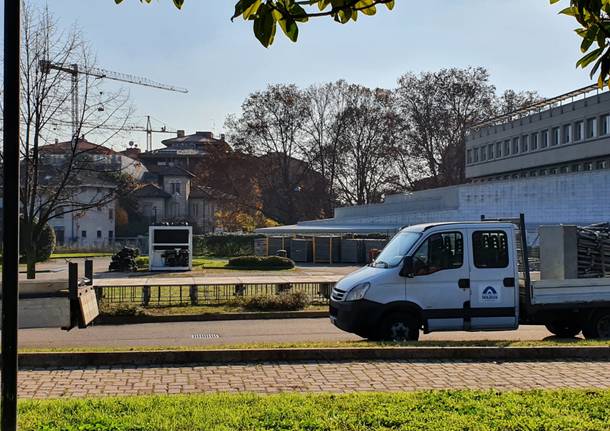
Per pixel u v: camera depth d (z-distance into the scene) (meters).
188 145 129.75
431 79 79.38
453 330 12.14
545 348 10.36
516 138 74.00
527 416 6.52
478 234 12.37
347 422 6.30
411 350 10.23
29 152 23.52
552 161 68.00
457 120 79.12
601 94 61.22
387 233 55.06
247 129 78.25
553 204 50.38
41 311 10.63
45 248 47.06
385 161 79.44
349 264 46.75
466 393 7.59
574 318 12.87
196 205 104.81
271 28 3.63
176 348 10.68
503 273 12.33
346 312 12.07
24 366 9.64
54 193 25.39
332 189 81.38
